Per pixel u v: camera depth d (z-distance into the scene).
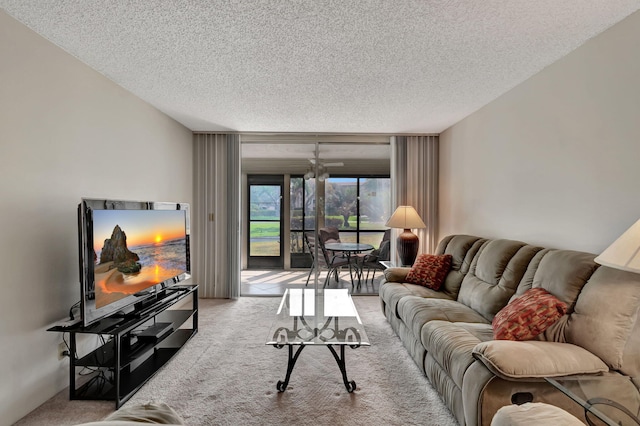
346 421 1.94
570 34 2.07
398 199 4.70
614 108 1.96
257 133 4.64
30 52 1.99
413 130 4.52
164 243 2.95
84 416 1.97
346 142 4.77
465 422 1.70
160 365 2.52
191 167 4.52
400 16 1.87
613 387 1.35
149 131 3.42
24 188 1.96
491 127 3.32
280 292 4.94
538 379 1.50
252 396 2.19
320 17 1.88
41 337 2.08
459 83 2.86
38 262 2.05
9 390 1.87
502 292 2.42
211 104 3.42
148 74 2.67
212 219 4.62
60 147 2.23
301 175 5.71
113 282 2.29
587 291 1.75
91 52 2.29
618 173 1.95
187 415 1.99
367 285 4.88
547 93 2.53
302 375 2.47
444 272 3.33
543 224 2.59
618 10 1.81
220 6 1.77
